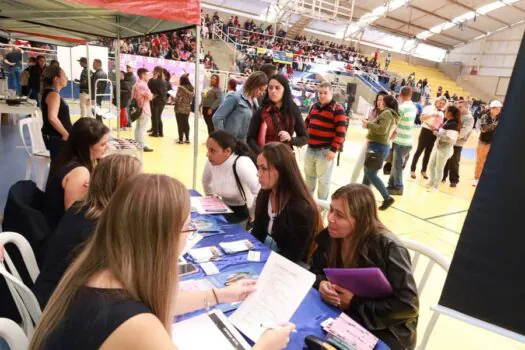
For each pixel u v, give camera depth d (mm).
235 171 2195
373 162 4109
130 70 7305
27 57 8703
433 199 5020
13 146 5270
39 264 1537
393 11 18688
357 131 11781
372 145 4121
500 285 780
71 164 1856
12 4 2812
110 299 647
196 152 2982
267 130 2809
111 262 683
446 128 5141
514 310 772
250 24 17766
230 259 1509
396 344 1228
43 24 3982
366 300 1228
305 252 1739
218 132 2195
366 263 1317
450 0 17219
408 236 3699
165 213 689
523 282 757
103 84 7164
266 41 17328
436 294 2590
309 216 1714
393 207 4523
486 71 21781
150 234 681
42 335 679
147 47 13055
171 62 11047
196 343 983
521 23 19578
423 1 17359
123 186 725
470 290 809
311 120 3457
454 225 4113
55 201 1830
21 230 1546
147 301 691
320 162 3449
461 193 5453
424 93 18031
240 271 1415
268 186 1771
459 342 2111
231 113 2932
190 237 1628
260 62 13938
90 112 6477
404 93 4781
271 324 1069
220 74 10125
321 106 3367
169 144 6469
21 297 1230
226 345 984
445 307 836
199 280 1316
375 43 22203
